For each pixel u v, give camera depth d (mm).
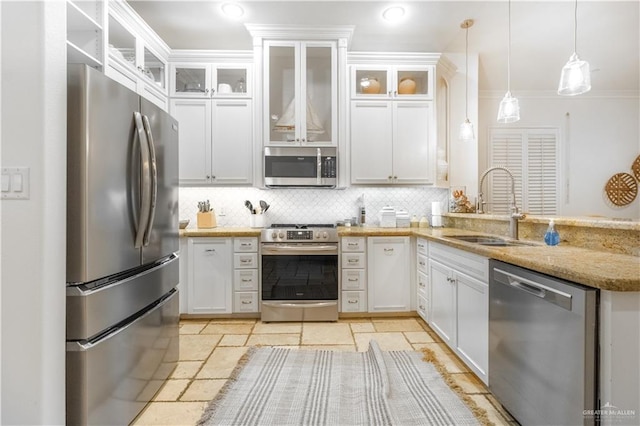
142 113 1698
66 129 1318
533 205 4734
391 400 1755
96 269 1366
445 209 3637
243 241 3025
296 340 2574
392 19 2918
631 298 1077
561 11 2811
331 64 3195
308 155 3154
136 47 2635
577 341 1134
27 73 1232
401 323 2938
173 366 2104
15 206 1234
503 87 4566
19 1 1232
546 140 4758
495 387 1654
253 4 2676
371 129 3295
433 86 3297
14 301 1234
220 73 3367
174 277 2131
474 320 1897
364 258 3033
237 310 3027
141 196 1621
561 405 1210
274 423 1581
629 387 1073
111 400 1449
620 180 4820
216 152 3250
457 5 2701
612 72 4184
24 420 1231
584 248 1771
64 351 1312
